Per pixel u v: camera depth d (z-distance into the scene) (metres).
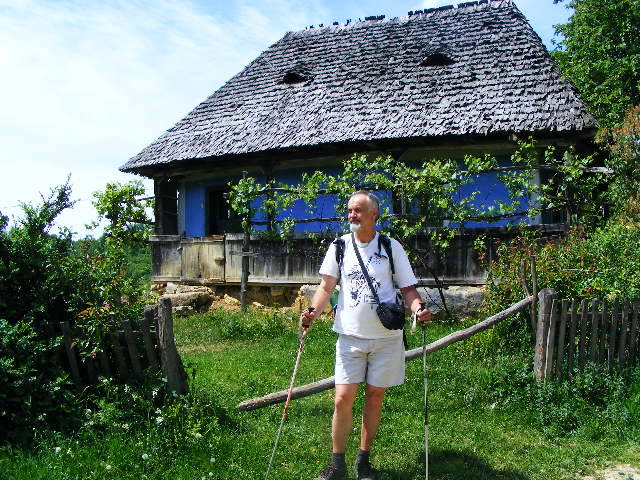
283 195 11.26
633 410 5.12
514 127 10.89
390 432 4.99
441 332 8.85
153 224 14.90
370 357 4.05
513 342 6.92
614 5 15.43
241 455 4.41
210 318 11.23
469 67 13.13
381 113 12.48
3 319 4.62
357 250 4.11
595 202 9.88
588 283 6.77
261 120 13.84
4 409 4.38
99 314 4.84
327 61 15.41
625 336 5.91
